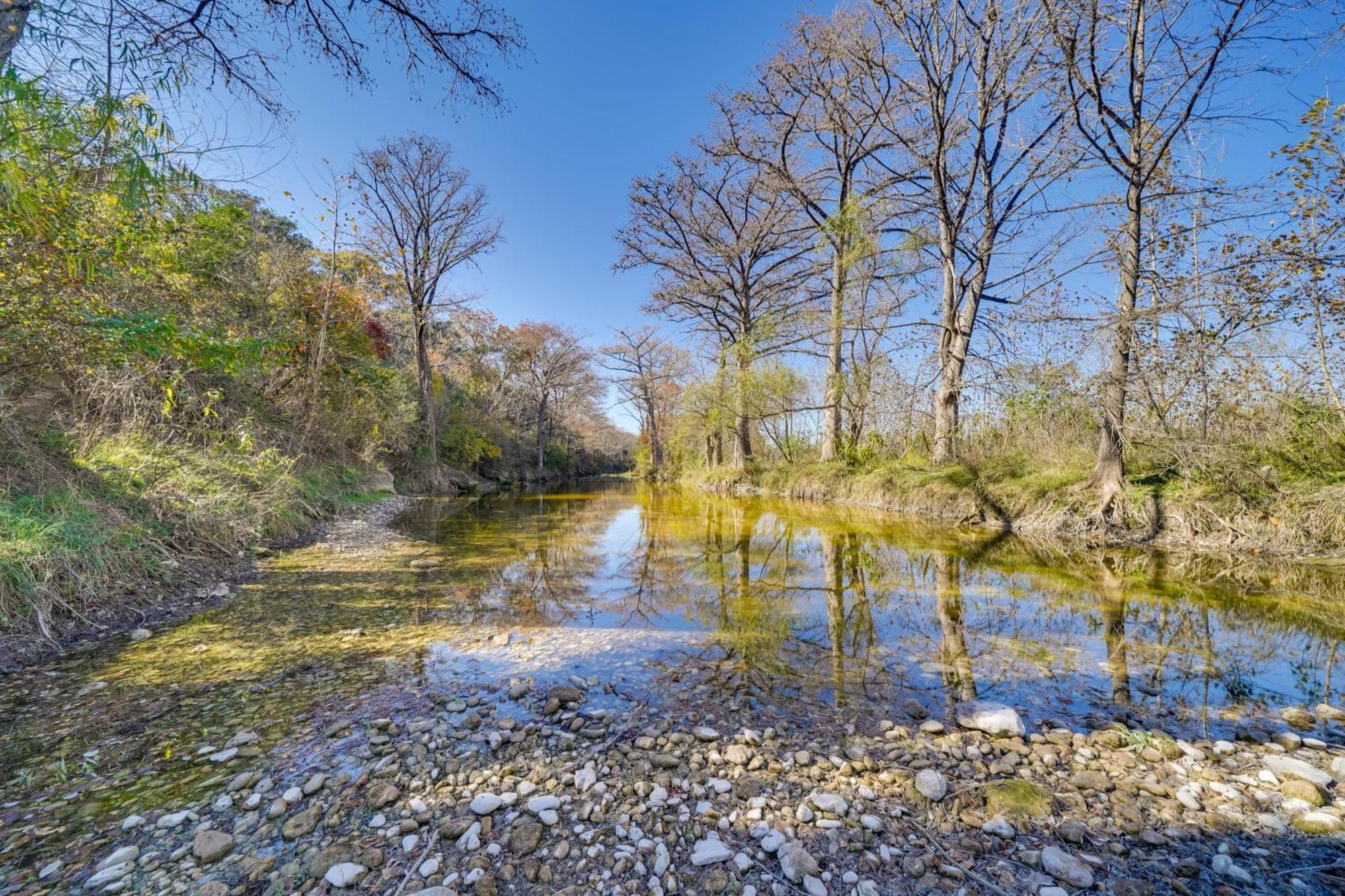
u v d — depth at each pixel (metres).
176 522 5.37
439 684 3.14
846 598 5.20
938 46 11.40
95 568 4.03
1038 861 1.79
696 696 3.03
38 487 4.34
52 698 2.86
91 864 1.72
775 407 17.66
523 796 2.10
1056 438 10.78
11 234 3.55
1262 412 7.84
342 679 3.19
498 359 34.41
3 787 2.11
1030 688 3.17
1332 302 6.72
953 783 2.23
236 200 7.77
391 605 4.77
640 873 1.72
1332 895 1.62
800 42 13.52
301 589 5.17
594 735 2.58
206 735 2.53
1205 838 1.89
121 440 5.91
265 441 9.59
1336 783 2.21
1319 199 6.41
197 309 7.37
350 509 10.88
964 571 6.36
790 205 18.05
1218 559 6.73
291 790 2.10
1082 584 5.63
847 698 3.02
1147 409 8.45
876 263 14.66
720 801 2.09
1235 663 3.55
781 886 1.67
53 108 2.93
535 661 3.52
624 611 4.75
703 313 22.19
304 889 1.62
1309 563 6.24
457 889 1.64
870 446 15.63
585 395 43.44
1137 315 7.40
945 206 12.10
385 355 20.19
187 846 1.80
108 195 3.84
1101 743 2.55
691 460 30.22
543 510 14.65
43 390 5.51
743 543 8.60
